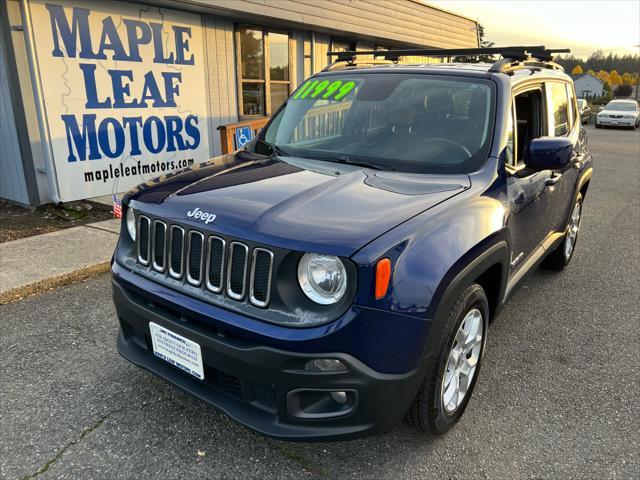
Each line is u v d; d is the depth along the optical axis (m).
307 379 1.99
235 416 2.17
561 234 4.48
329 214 2.15
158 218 2.38
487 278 2.83
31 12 6.14
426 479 2.35
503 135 2.93
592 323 4.00
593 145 18.66
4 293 4.00
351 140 3.19
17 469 2.33
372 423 2.09
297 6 9.05
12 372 3.07
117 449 2.47
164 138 8.05
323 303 1.99
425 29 13.72
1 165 6.89
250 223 2.10
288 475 2.34
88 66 6.82
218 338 2.12
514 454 2.52
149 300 2.43
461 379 2.64
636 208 8.20
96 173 7.18
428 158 2.91
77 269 4.50
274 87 9.99
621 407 2.93
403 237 2.05
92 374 3.07
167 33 7.74
